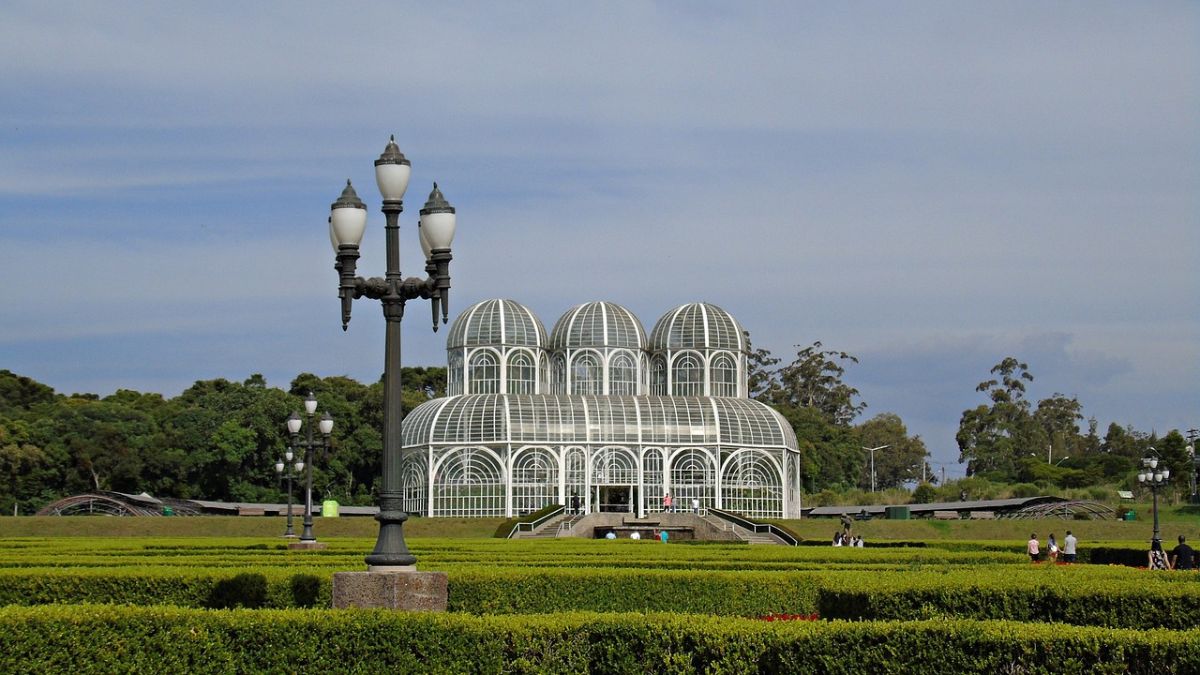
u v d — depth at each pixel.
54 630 24.44
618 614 26.25
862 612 29.84
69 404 167.38
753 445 120.56
